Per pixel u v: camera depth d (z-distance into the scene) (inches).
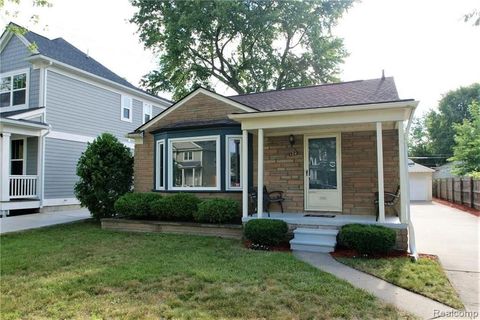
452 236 343.6
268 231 267.6
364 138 327.9
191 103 410.3
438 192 1028.5
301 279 187.6
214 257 238.4
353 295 163.2
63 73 553.6
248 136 367.9
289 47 879.1
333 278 189.9
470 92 1466.5
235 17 784.9
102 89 629.9
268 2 795.4
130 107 698.8
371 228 244.2
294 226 291.9
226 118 388.5
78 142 576.7
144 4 826.8
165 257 238.5
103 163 414.6
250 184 364.2
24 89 534.9
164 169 392.8
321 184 342.3
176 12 783.7
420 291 171.5
